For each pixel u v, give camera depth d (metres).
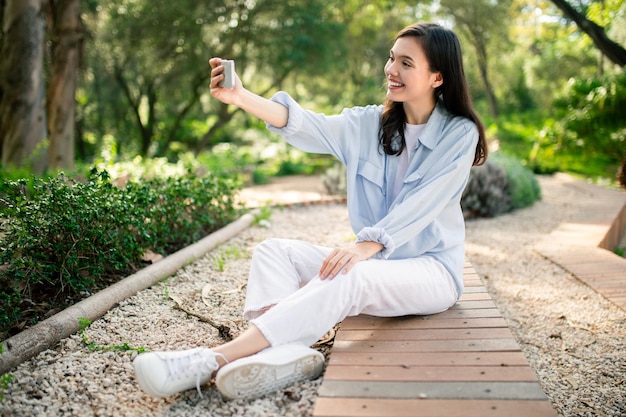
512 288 3.88
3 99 7.29
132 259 3.48
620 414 2.29
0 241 2.77
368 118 2.49
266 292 2.20
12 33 7.23
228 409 1.90
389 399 1.76
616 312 3.32
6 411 1.92
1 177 5.08
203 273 3.68
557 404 2.38
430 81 2.28
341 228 5.51
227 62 2.10
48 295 2.99
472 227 6.07
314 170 14.48
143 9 13.45
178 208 4.19
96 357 2.36
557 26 15.77
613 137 10.45
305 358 2.01
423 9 19.50
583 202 7.68
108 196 3.21
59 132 8.57
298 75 16.44
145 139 17.22
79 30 8.64
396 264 2.23
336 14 18.33
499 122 18.03
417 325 2.35
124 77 16.61
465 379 1.87
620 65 6.53
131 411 1.94
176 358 1.89
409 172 2.36
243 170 10.57
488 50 20.12
